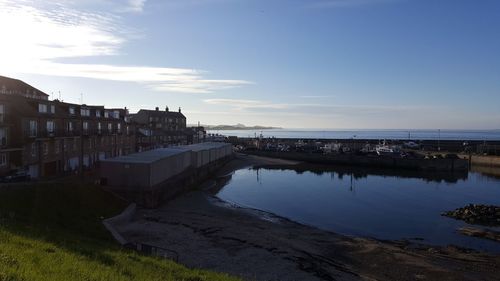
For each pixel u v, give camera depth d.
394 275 30.31
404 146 163.25
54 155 58.94
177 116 165.75
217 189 73.75
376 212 55.66
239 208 54.97
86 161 69.31
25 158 51.34
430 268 31.84
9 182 41.62
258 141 184.88
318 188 76.94
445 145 163.88
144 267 19.64
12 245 17.25
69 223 33.34
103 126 76.88
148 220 42.50
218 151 103.19
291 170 108.38
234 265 30.06
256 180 87.62
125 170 49.97
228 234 38.75
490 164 120.94
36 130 54.28
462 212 53.94
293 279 28.19
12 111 50.22
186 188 67.12
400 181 88.81
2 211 29.78
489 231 44.59
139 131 109.75
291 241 37.81
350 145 172.12
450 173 105.50
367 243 38.62
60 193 38.56
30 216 31.44
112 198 45.84
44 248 18.42
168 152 67.69
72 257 17.70
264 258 32.25
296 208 57.56
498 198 68.12
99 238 31.66
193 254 31.81
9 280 12.23
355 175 99.00
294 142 186.25
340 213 54.69
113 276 15.79
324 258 33.38
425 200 65.50
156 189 50.41
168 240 35.12
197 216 46.62
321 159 126.69
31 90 67.25
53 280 13.26
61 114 62.66
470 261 34.47
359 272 30.62
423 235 43.88
